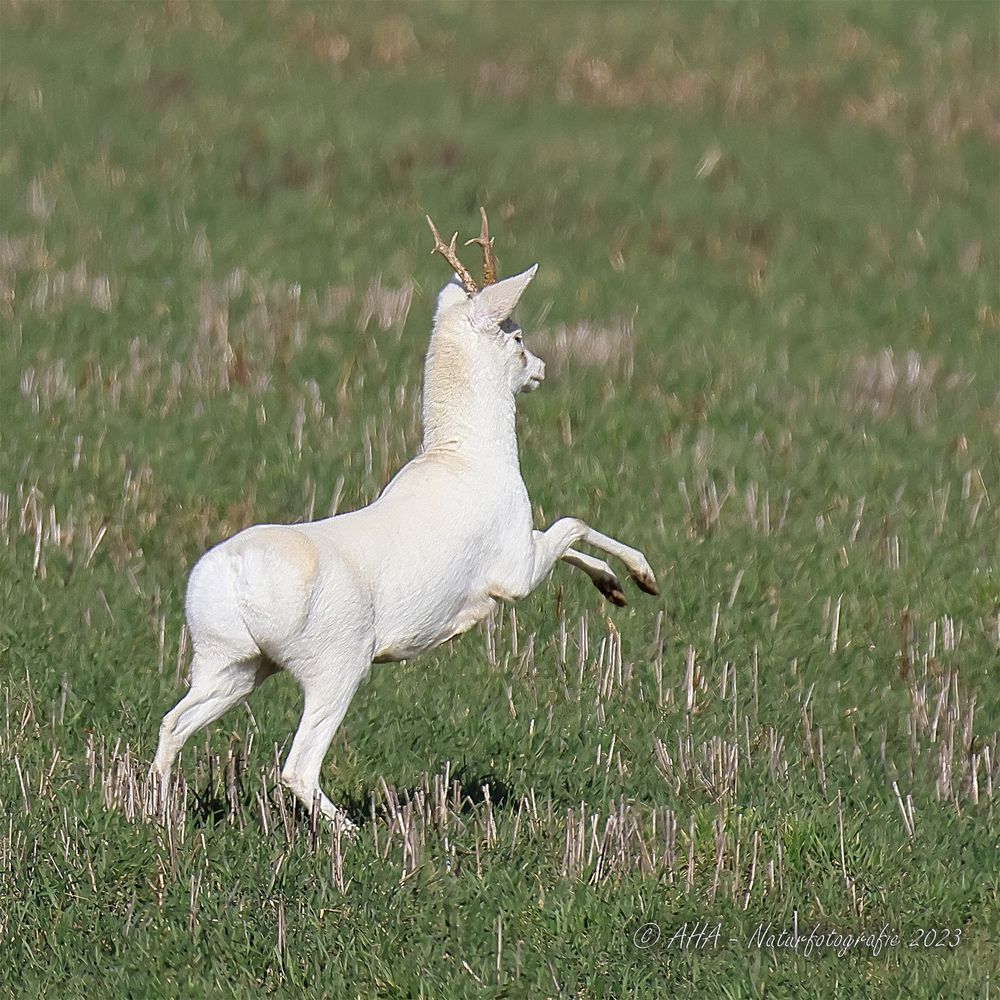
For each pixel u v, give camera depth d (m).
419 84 89.56
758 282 66.12
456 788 28.02
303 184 73.81
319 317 58.03
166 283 60.41
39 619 35.72
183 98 83.69
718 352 57.78
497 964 23.19
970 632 37.62
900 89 92.56
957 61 97.06
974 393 55.03
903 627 37.12
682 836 27.03
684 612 37.91
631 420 50.09
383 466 45.47
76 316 56.19
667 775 30.20
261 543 25.19
